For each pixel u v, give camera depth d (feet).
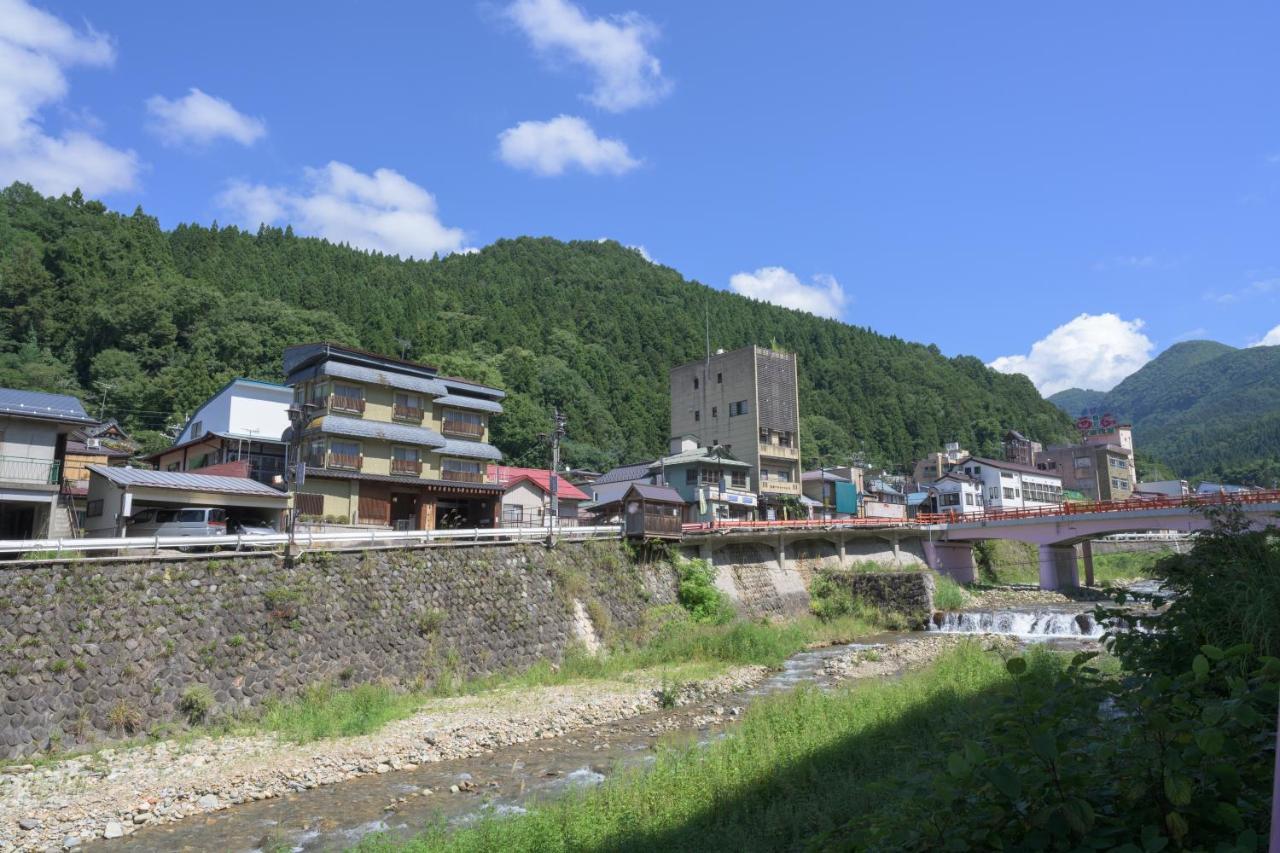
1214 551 35.01
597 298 549.95
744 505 205.67
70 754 64.75
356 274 478.59
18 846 49.60
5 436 97.25
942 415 508.53
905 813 21.48
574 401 375.04
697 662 109.91
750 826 42.32
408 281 491.31
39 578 69.05
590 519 187.42
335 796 58.85
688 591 135.95
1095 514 184.75
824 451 403.95
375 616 91.09
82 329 289.74
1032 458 376.89
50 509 99.19
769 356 233.76
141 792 57.77
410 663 91.56
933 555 207.21
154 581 76.02
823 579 170.19
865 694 69.72
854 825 24.36
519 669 101.91
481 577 105.19
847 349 578.66
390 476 143.43
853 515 242.58
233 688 76.48
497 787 59.93
